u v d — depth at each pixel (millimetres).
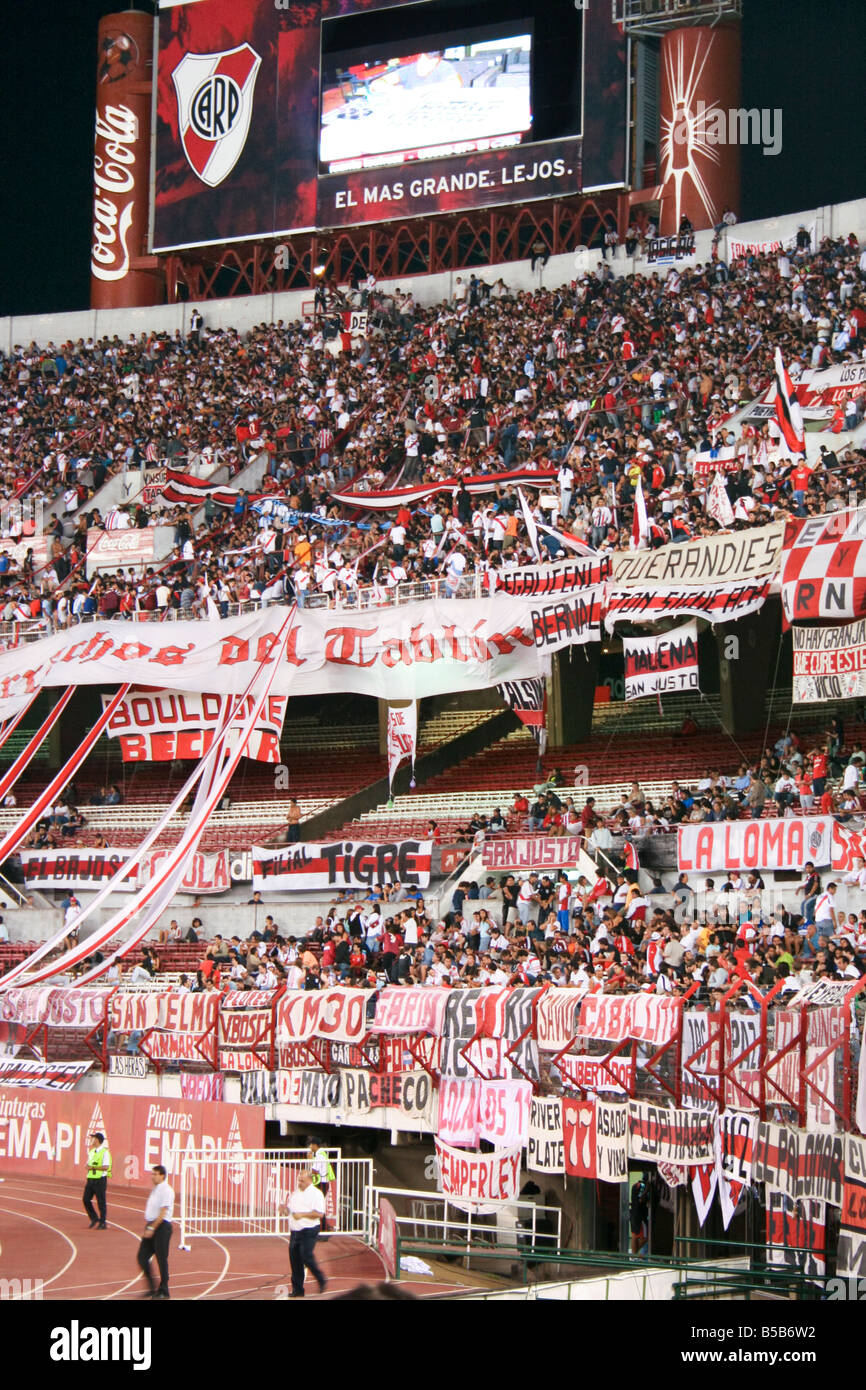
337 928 35031
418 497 45969
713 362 45406
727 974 25188
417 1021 26938
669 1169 22641
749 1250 24641
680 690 37969
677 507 38906
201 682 41688
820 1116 19875
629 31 52500
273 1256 24531
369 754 45344
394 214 55875
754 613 37094
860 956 25500
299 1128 30797
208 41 59375
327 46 57188
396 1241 23000
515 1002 25562
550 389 48406
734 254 50156
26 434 58094
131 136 62531
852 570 31281
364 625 40125
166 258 61156
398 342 54125
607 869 33625
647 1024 23406
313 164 57469
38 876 42375
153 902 36719
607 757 39656
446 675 38844
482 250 57156
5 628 47969
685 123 52281
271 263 62500
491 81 54344
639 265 51750
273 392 55031
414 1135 29781
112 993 32219
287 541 46406
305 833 40531
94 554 50875
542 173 53438
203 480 50594
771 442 39188
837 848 29969
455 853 37031
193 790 45219
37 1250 24406
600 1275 24578
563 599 36875
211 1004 30625
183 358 58531
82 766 48250
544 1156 24766
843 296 45500
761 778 33656
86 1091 32000
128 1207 28125
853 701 37094
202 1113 28797
